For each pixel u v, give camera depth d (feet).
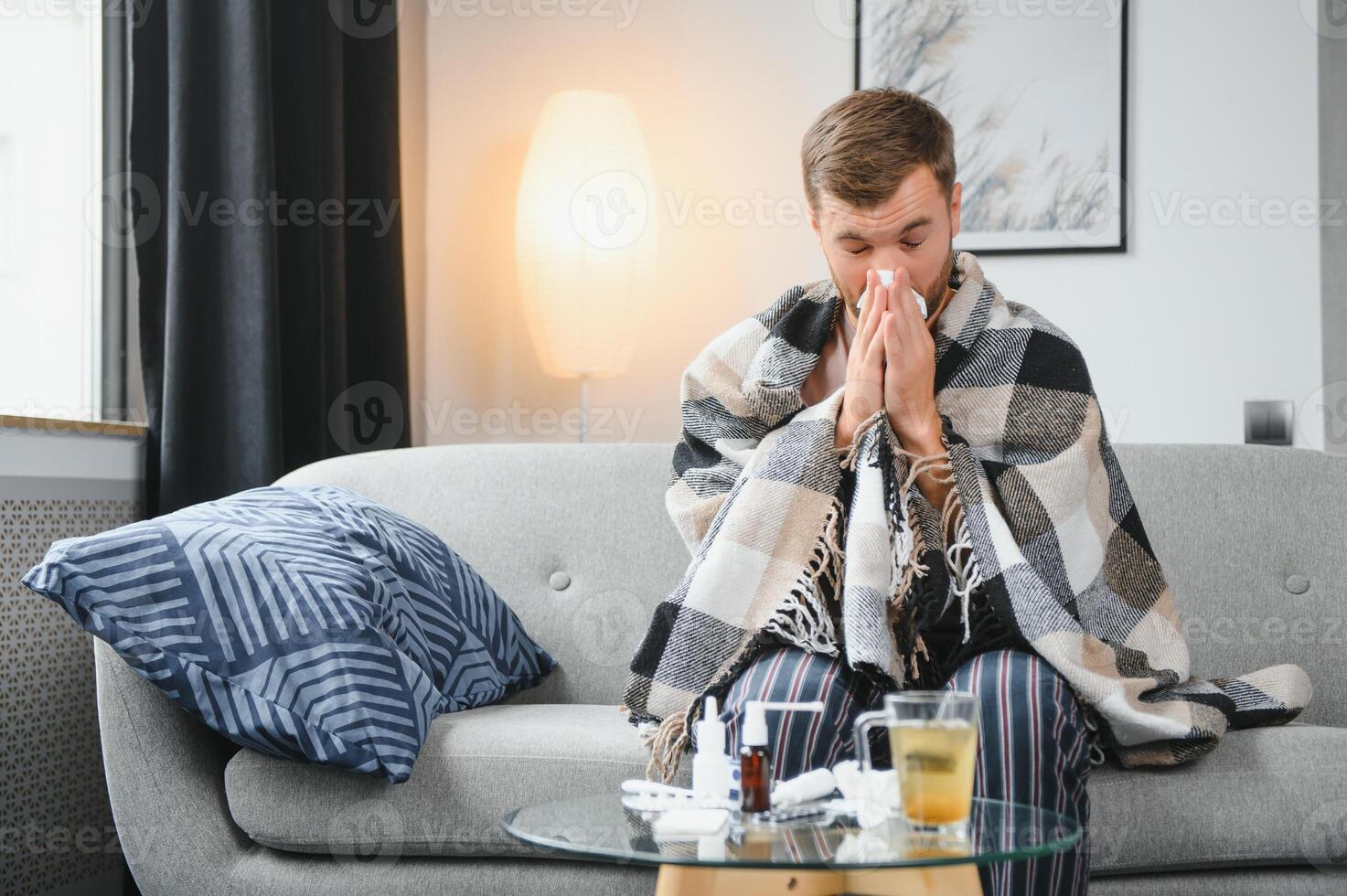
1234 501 5.94
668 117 8.89
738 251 8.80
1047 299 8.44
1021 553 4.25
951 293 4.81
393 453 6.52
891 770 3.32
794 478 4.40
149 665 4.28
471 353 9.02
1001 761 3.56
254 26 6.55
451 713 4.98
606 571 6.08
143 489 6.50
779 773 3.62
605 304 8.15
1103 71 8.42
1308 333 8.21
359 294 7.97
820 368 4.93
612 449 6.38
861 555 4.07
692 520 4.78
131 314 6.81
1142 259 8.35
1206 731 4.19
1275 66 8.29
